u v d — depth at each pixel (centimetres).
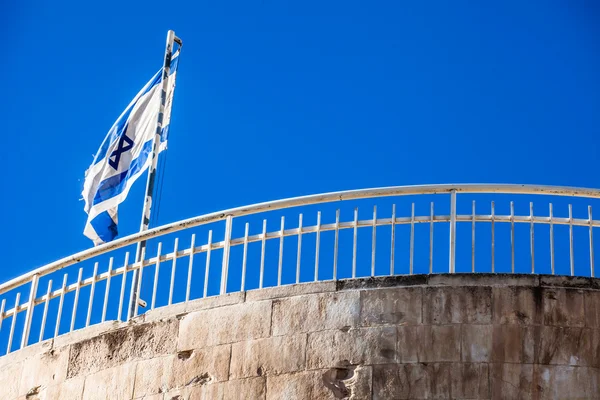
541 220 1706
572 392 1603
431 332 1653
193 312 1789
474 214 1712
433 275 1688
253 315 1739
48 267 1992
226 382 1712
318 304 1709
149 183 2345
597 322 1645
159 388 1761
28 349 1933
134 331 1827
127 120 2475
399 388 1628
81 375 1844
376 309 1683
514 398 1603
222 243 1819
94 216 2397
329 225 1748
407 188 1755
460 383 1617
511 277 1673
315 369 1669
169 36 2519
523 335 1638
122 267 1889
